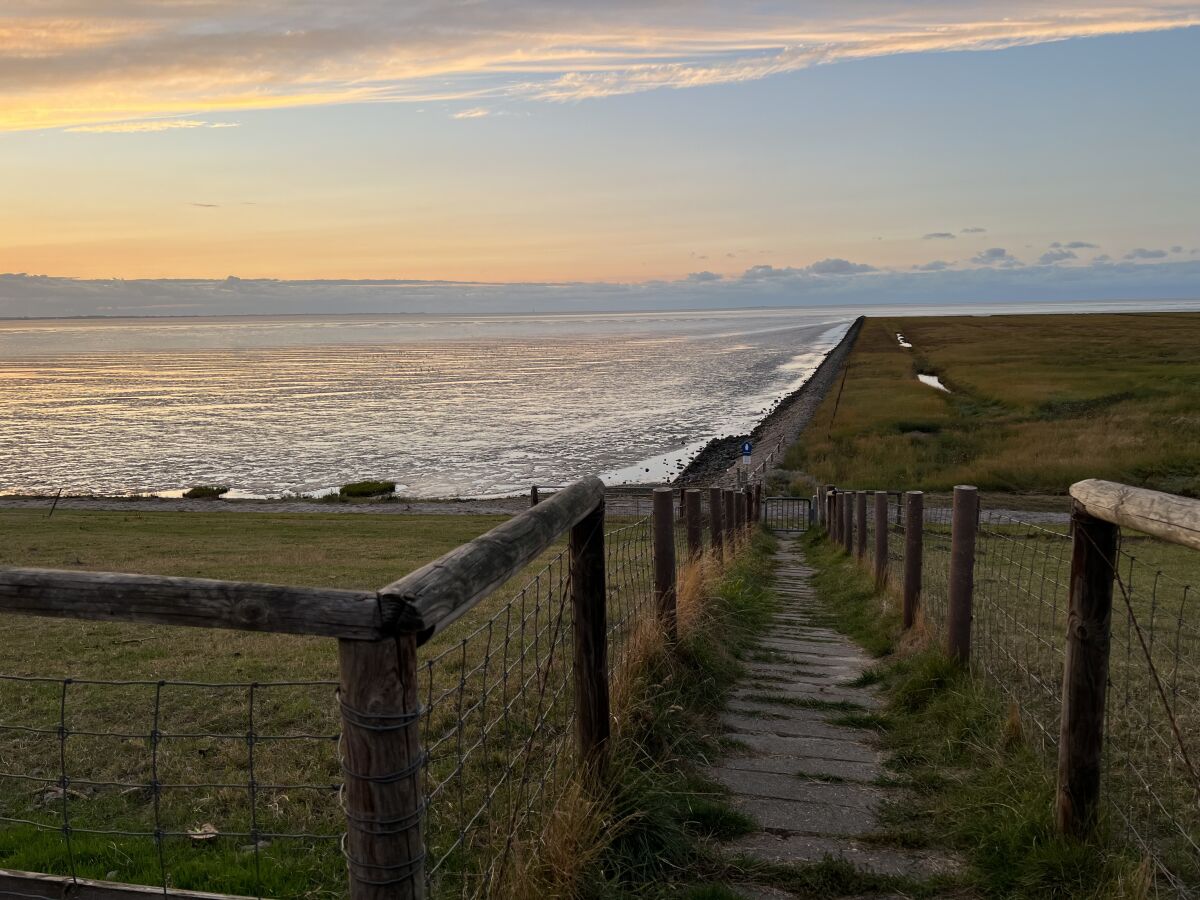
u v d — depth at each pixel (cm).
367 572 1603
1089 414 4075
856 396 5419
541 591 1228
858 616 984
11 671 848
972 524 622
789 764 503
